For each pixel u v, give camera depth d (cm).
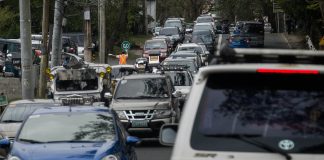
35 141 2553
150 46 10931
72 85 5600
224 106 1272
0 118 3984
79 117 2686
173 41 13388
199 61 7981
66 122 2656
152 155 3903
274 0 11406
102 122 2666
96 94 5575
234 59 1342
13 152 2489
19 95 7938
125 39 13812
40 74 6550
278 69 1260
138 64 8112
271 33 16275
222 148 1241
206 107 1273
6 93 8031
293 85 1284
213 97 1280
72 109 2764
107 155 2430
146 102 4378
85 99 5153
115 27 10844
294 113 1269
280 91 1284
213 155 1237
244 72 1272
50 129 2614
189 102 1280
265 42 13225
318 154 1238
